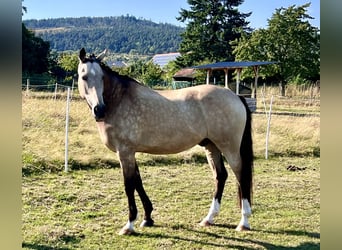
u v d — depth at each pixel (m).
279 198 5.76
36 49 36.22
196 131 4.39
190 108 4.39
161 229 4.46
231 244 4.06
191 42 42.62
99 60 4.19
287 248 3.98
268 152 8.99
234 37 41.94
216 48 41.41
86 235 4.21
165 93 4.56
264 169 7.70
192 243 4.07
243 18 43.50
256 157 8.70
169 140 4.35
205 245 4.03
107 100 4.18
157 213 4.99
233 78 33.06
